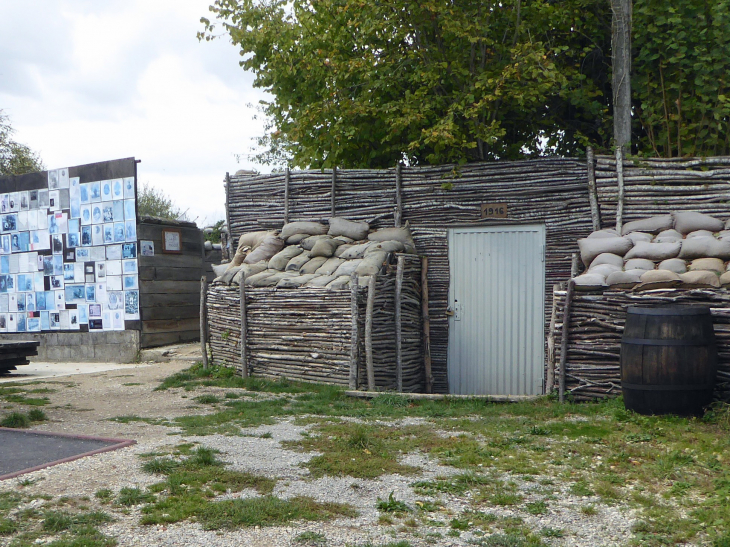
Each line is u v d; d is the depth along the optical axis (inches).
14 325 618.5
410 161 493.7
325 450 237.5
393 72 451.8
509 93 410.9
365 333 366.6
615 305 315.9
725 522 165.0
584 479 203.9
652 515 173.5
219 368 437.1
